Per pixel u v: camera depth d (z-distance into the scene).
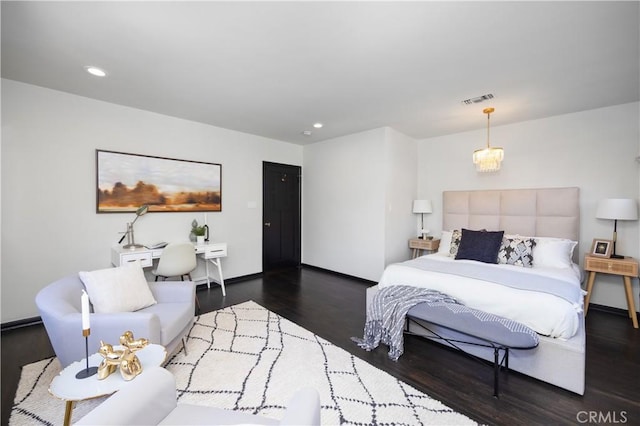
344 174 4.72
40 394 1.76
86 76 2.55
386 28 1.83
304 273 4.92
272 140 4.97
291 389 1.82
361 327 2.77
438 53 2.12
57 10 1.65
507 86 2.70
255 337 2.53
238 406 1.67
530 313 2.02
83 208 3.05
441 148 4.65
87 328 1.36
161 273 3.17
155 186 3.57
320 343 2.44
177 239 3.80
